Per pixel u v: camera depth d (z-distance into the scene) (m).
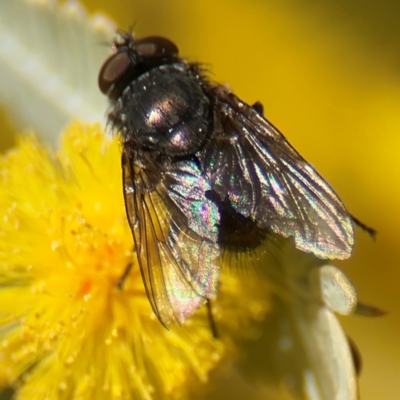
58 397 0.05
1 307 0.05
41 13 0.05
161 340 0.05
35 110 0.05
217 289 0.05
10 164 0.05
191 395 0.05
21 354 0.05
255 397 0.05
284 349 0.05
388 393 0.05
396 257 0.05
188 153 0.05
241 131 0.05
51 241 0.05
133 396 0.05
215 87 0.05
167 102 0.05
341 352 0.05
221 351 0.05
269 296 0.05
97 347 0.05
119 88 0.05
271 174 0.05
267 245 0.05
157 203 0.05
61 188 0.05
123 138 0.05
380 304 0.05
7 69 0.05
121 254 0.05
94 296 0.05
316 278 0.05
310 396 0.05
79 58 0.05
